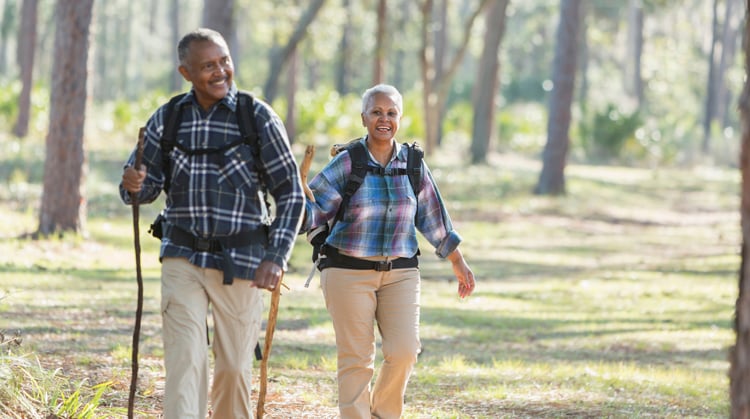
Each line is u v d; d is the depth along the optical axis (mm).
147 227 24469
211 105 6160
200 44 6062
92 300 15062
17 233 21188
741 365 4973
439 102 48375
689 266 24344
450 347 13625
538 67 110938
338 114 52125
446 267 23297
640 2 81625
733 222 36938
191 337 6070
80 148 21109
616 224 34656
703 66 100000
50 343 11305
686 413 9719
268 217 6363
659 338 14969
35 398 7742
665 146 64438
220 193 6102
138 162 5984
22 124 42875
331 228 7422
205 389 6215
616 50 113375
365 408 7445
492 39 50938
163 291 6160
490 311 17094
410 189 7402
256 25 53219
